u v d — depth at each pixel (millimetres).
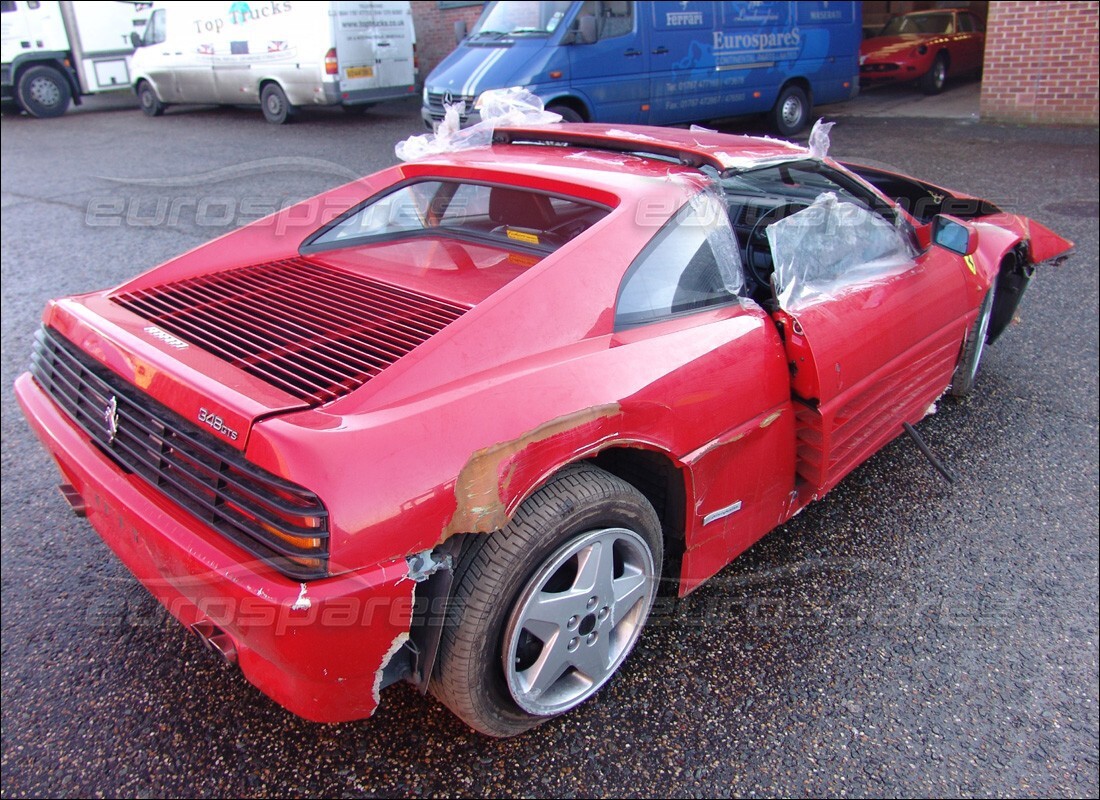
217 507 1890
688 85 9836
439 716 2432
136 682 2566
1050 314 5332
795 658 2664
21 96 14836
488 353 2076
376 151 10367
